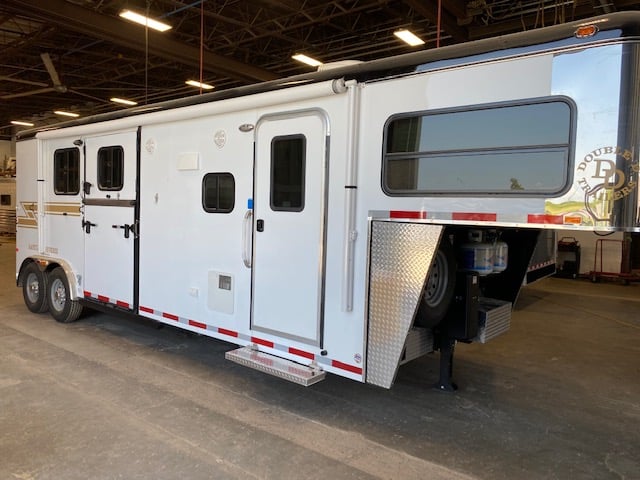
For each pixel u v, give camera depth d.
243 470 2.95
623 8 7.93
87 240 5.81
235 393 4.16
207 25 10.45
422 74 3.13
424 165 3.14
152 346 5.47
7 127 24.86
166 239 4.86
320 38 11.13
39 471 2.89
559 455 3.25
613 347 5.86
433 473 2.98
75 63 13.09
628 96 2.54
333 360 3.55
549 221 2.74
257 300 4.04
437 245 3.07
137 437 3.33
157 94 17.00
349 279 3.42
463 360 5.26
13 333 5.86
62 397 3.97
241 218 4.16
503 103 2.86
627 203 2.55
